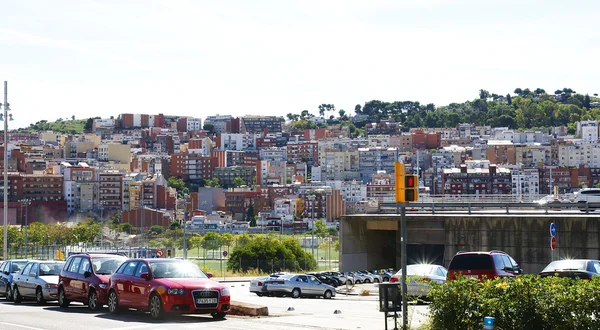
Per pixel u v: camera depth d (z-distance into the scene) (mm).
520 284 20266
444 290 21141
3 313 32125
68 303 35375
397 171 22750
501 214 57656
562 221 51750
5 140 60938
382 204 66625
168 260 30891
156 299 28938
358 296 61656
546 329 19750
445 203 58531
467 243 55188
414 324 26094
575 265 32031
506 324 19969
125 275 31062
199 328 26062
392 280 37625
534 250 52625
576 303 19516
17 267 40625
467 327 20531
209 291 29031
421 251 60281
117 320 29078
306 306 41250
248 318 30391
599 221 50781
